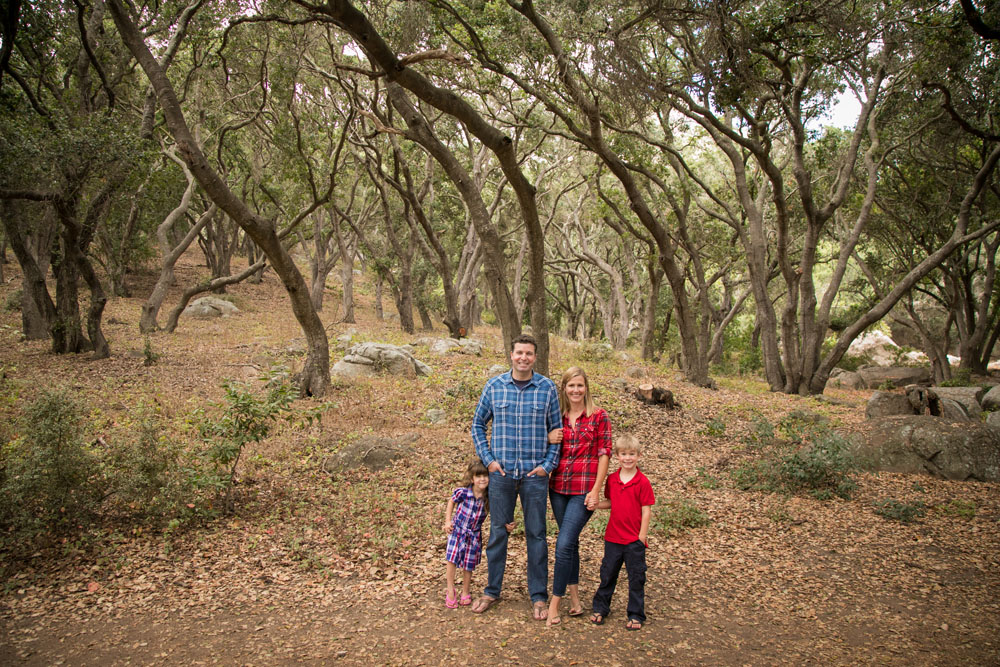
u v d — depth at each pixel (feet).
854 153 54.75
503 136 32.32
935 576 17.65
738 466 29.01
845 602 15.89
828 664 12.81
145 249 86.99
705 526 21.17
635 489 14.33
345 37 48.14
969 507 23.71
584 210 110.42
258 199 88.58
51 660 12.43
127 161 42.78
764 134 50.49
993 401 50.34
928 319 112.88
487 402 14.94
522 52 37.27
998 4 35.55
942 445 28.55
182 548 17.85
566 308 127.03
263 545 18.22
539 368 37.50
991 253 78.07
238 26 46.19
